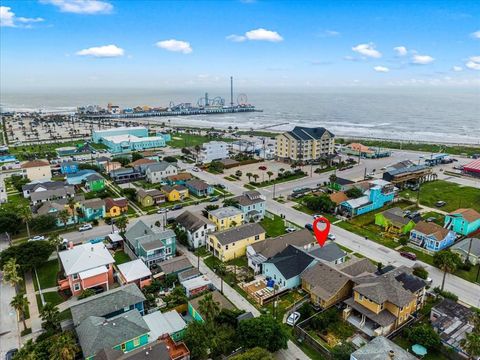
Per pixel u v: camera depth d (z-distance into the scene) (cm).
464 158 17250
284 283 6222
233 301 5944
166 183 12775
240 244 7475
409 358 4225
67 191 10550
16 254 6638
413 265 7050
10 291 6206
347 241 8219
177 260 6862
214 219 8519
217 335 4738
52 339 4428
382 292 5294
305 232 7862
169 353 4378
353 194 10700
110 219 9219
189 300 5738
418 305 5653
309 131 16525
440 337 4850
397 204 10731
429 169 13425
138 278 6206
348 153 18238
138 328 4759
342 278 5872
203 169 14962
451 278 6644
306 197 10769
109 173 13600
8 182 12900
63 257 6469
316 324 5253
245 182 13038
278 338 4634
